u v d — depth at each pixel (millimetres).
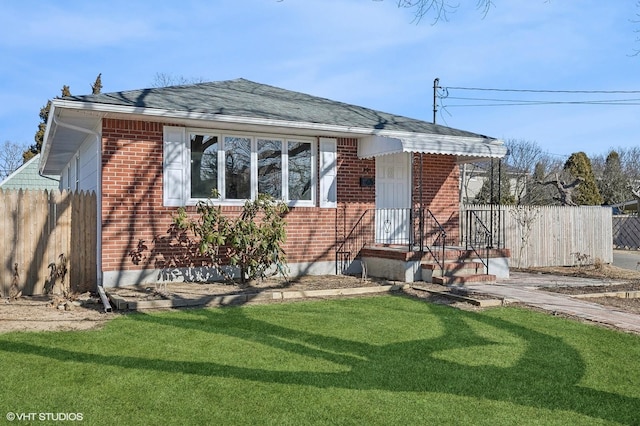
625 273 15969
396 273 12148
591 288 11578
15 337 6773
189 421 4320
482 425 4352
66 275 11039
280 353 6305
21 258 10648
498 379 5543
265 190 12328
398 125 14125
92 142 12891
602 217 19000
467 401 4887
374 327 7738
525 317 8523
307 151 12914
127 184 10781
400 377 5527
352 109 15398
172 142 11227
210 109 11258
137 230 10852
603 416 4625
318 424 4297
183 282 11219
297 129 12188
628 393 5215
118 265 10664
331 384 5250
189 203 11375
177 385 5137
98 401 4699
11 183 26234
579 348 6777
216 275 11609
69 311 8719
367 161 13617
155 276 11016
